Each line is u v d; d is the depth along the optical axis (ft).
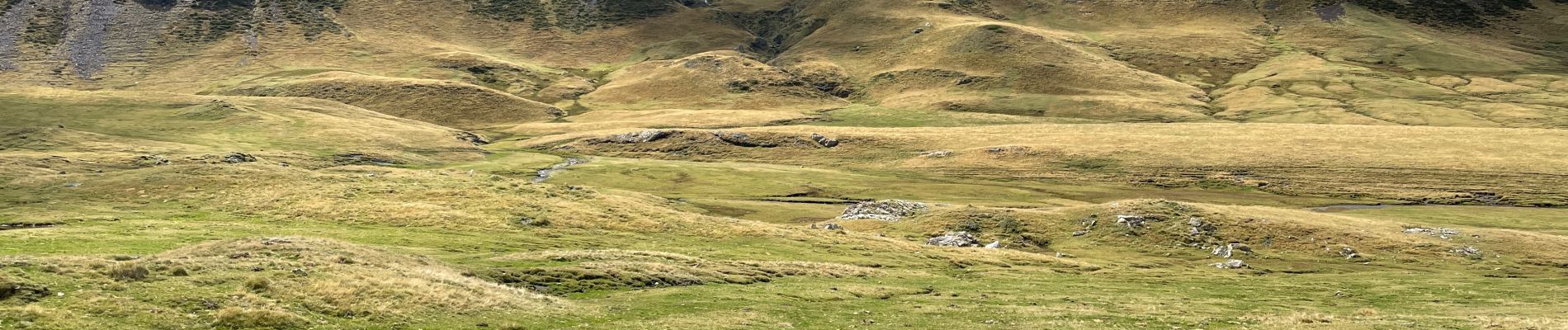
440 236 233.35
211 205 275.59
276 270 123.54
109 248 184.96
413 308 114.62
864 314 134.62
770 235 265.13
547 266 171.83
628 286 160.15
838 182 500.33
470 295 123.65
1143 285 197.57
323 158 544.62
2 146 508.53
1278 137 604.49
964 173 545.44
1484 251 275.59
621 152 645.92
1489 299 178.19
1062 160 561.02
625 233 259.80
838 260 228.63
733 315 126.62
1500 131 608.60
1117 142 604.49
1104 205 320.29
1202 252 275.80
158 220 244.22
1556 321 132.46
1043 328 121.70
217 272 118.11
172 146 545.44
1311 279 225.56
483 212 272.72
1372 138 590.14
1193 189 490.90
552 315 120.88
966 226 305.94
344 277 123.24
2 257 113.39
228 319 100.12
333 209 268.41
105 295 102.32
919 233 305.53
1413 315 143.13
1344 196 458.50
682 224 275.59
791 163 609.01
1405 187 467.11
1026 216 313.53
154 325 96.27
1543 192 444.55
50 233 206.69
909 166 577.43
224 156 491.72
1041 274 222.69
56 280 105.81
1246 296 179.63
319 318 106.32
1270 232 290.15
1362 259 266.98
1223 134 624.18
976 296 163.22
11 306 95.20
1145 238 288.71
